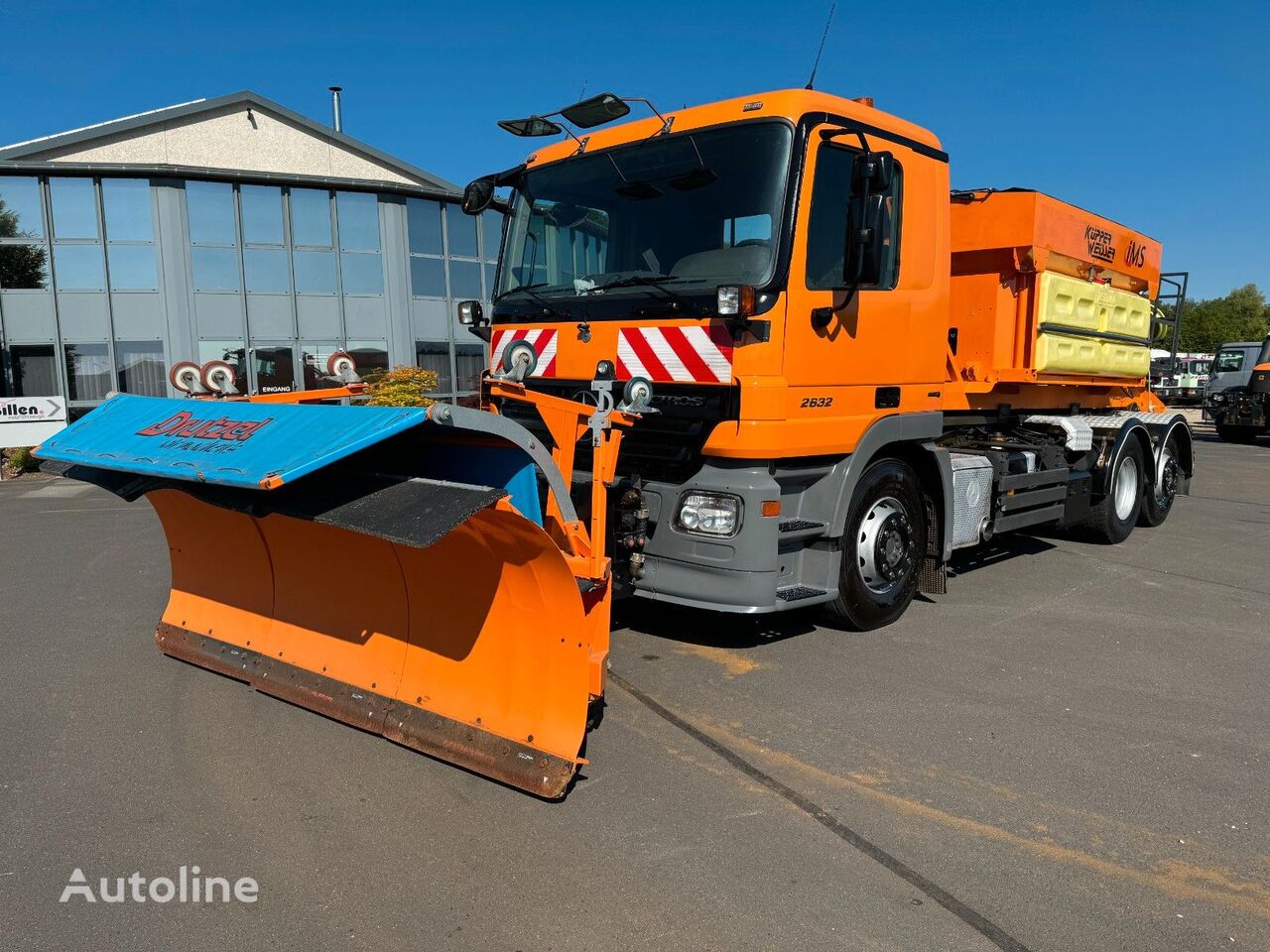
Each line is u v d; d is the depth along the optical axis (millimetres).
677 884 2885
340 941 2590
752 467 4535
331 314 20516
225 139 19266
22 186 18172
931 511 5816
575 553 3549
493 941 2594
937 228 5504
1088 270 7379
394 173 20781
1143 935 2668
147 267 18922
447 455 3609
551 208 5477
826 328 4734
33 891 2818
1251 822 3352
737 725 4145
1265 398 21156
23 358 18484
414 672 3865
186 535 4766
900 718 4262
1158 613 6191
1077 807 3441
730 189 4664
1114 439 8234
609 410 3914
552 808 3354
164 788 3477
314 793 3441
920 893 2854
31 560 7645
